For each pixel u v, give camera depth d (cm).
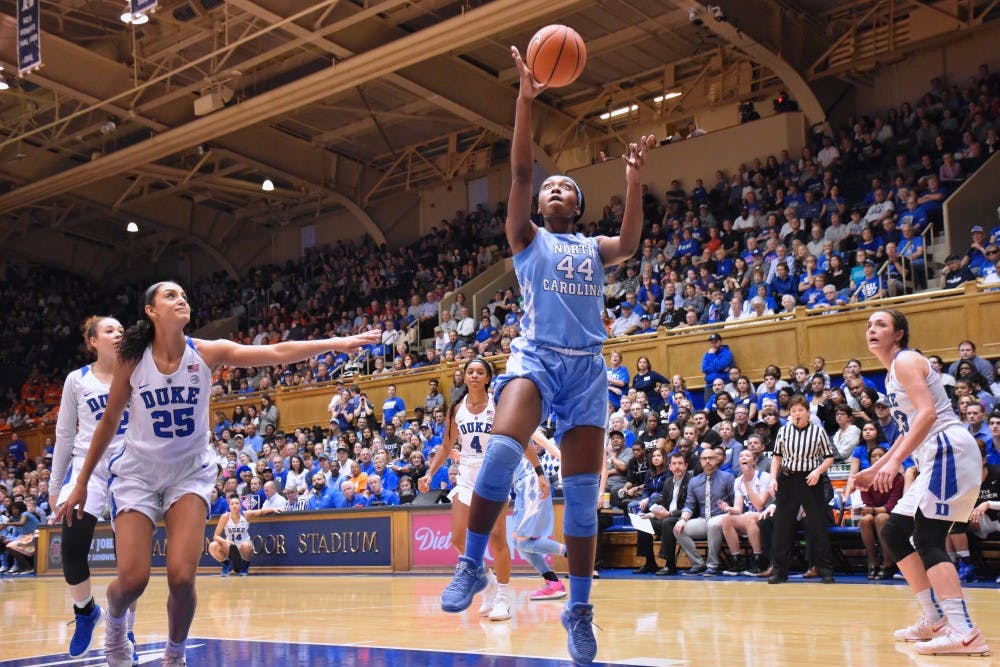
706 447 1136
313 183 2767
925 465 505
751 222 1895
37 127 2550
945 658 468
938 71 2053
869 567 988
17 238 3372
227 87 2141
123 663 434
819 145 2052
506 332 1861
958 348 1389
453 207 2825
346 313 2583
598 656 482
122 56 2177
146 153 2348
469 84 2264
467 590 352
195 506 425
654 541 1198
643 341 1691
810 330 1518
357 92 2411
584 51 377
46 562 1689
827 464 961
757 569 1060
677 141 2288
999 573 974
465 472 725
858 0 2027
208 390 432
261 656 523
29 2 1591
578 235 404
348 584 1154
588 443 387
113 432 427
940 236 1650
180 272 3559
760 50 1980
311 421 2133
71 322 3347
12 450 2602
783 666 445
